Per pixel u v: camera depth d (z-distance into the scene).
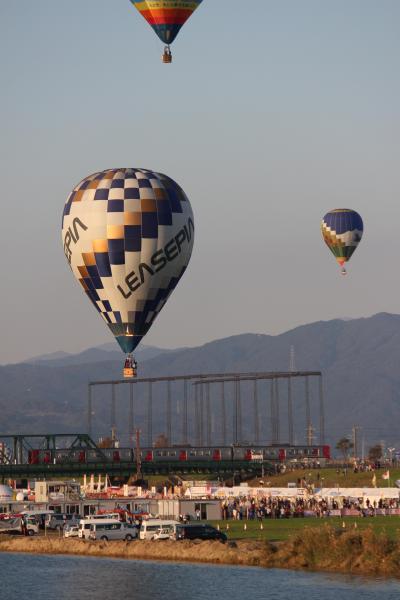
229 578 191.88
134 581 194.25
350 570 194.38
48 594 186.62
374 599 170.00
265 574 194.75
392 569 191.88
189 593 181.62
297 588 180.38
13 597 184.75
